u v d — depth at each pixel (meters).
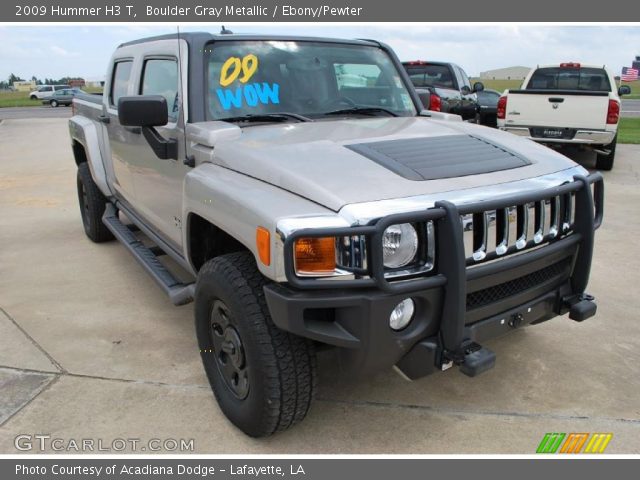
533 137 9.94
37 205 7.92
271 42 3.71
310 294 2.29
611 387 3.26
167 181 3.67
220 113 3.36
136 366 3.50
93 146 5.29
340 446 2.78
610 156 9.93
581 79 11.05
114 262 5.42
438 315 2.45
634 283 4.78
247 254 2.71
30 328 4.03
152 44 4.02
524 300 2.79
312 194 2.38
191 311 4.31
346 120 3.55
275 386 2.53
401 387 3.27
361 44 4.14
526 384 3.29
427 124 3.49
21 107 46.88
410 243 2.35
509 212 2.58
